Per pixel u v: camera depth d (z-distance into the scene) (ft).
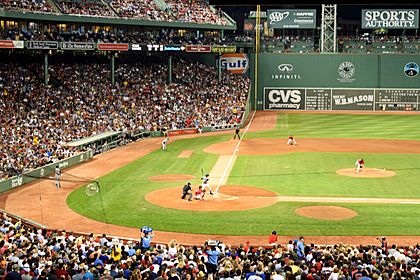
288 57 296.71
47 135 180.04
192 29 289.74
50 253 64.49
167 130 225.76
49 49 212.02
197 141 208.74
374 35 325.42
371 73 293.02
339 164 155.63
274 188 127.13
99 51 247.09
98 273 53.47
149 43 260.42
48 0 227.40
